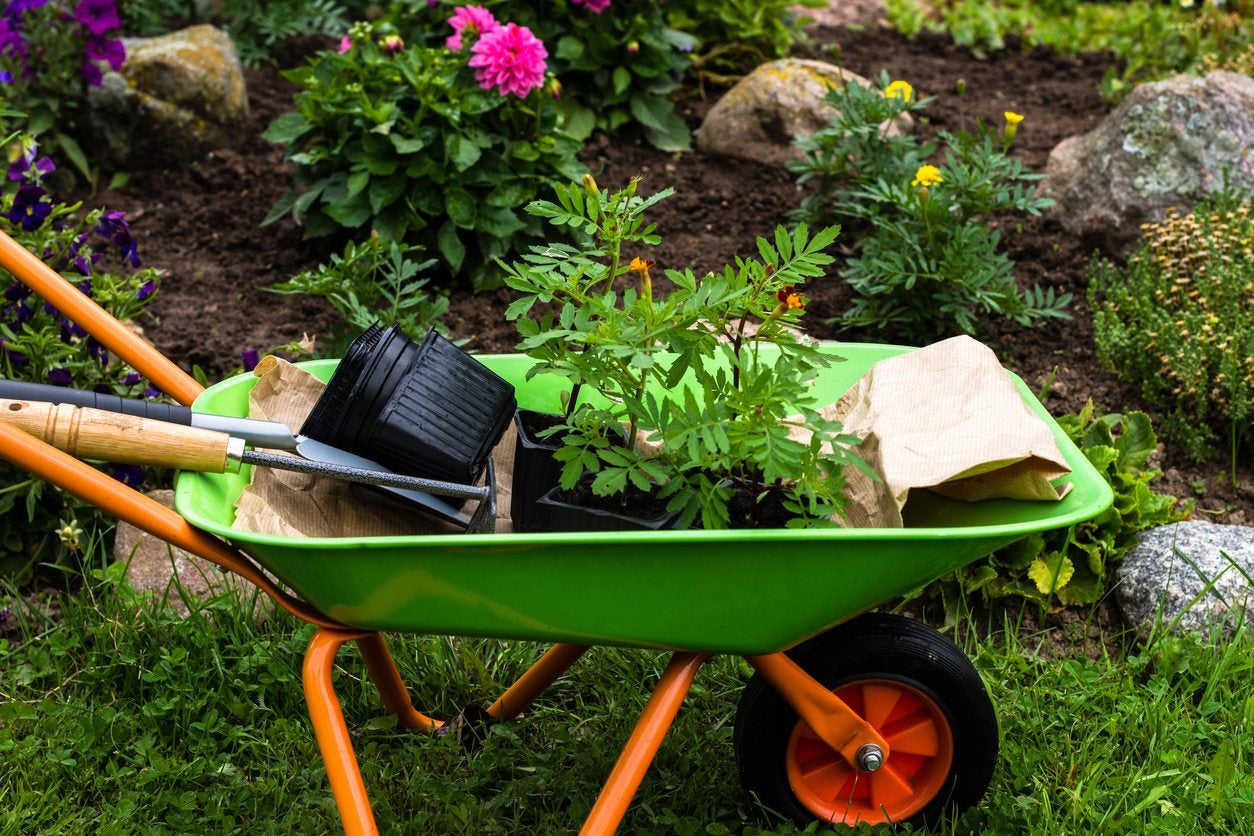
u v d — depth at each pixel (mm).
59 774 2496
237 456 1986
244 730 2604
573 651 2488
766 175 4523
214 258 4191
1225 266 3723
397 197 3930
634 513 2129
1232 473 3371
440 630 2012
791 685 2164
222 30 5289
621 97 4641
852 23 5906
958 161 4047
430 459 2145
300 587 1952
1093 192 4191
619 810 2023
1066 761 2541
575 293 2049
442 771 2539
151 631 2805
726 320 2061
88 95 4484
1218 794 2418
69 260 3270
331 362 2389
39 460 1871
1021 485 2094
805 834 2283
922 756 2348
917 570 1963
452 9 4512
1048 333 3822
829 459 1955
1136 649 2930
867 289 3701
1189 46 5469
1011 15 5883
